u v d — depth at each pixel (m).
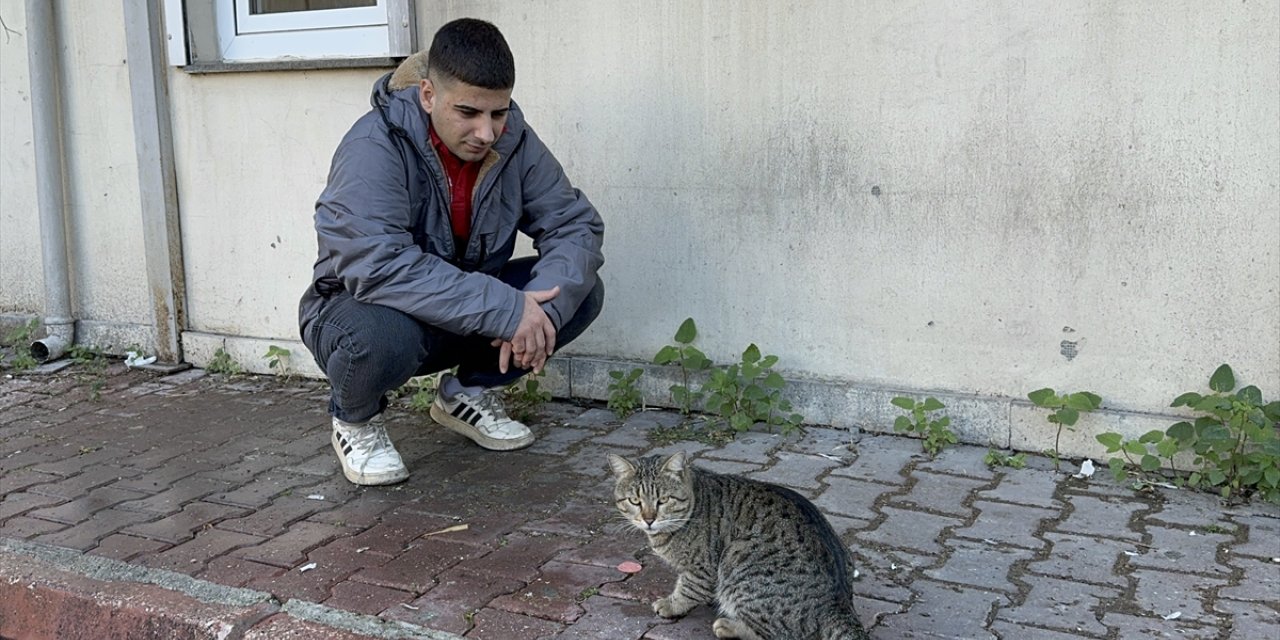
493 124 3.70
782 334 4.68
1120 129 3.97
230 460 4.43
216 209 5.66
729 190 4.63
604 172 4.84
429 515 3.81
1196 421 3.88
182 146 5.66
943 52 4.17
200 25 5.52
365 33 5.23
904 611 3.04
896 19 4.22
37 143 5.82
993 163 4.17
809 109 4.43
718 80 4.55
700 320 4.80
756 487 3.06
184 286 5.84
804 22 4.37
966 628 2.94
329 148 5.33
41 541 3.67
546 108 4.88
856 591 3.16
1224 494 3.77
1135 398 4.12
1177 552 3.38
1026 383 4.29
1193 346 4.01
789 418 4.62
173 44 5.48
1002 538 3.51
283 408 5.12
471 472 4.21
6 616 3.42
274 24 5.45
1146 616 2.98
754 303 4.70
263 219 5.56
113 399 5.32
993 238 4.23
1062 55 4.00
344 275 3.78
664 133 4.69
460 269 4.01
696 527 2.99
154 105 5.58
